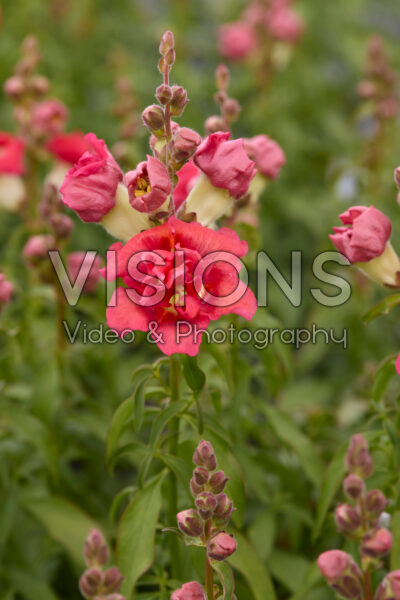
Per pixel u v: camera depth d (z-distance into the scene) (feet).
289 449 2.45
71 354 2.48
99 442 2.51
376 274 2.01
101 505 2.55
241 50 4.00
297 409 2.77
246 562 2.10
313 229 3.63
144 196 1.87
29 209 2.76
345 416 2.74
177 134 1.92
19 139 2.68
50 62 4.58
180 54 4.72
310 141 3.97
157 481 2.08
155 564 2.13
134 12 5.53
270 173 2.31
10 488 2.32
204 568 2.06
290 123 4.00
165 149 1.95
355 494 1.80
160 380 2.06
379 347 3.12
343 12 5.22
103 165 1.91
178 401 2.04
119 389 2.66
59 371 2.43
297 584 2.27
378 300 3.21
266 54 4.01
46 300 2.79
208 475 1.84
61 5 5.05
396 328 3.27
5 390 2.49
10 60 4.47
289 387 2.83
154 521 2.04
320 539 2.35
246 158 1.93
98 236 3.60
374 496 1.81
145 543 2.03
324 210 3.54
